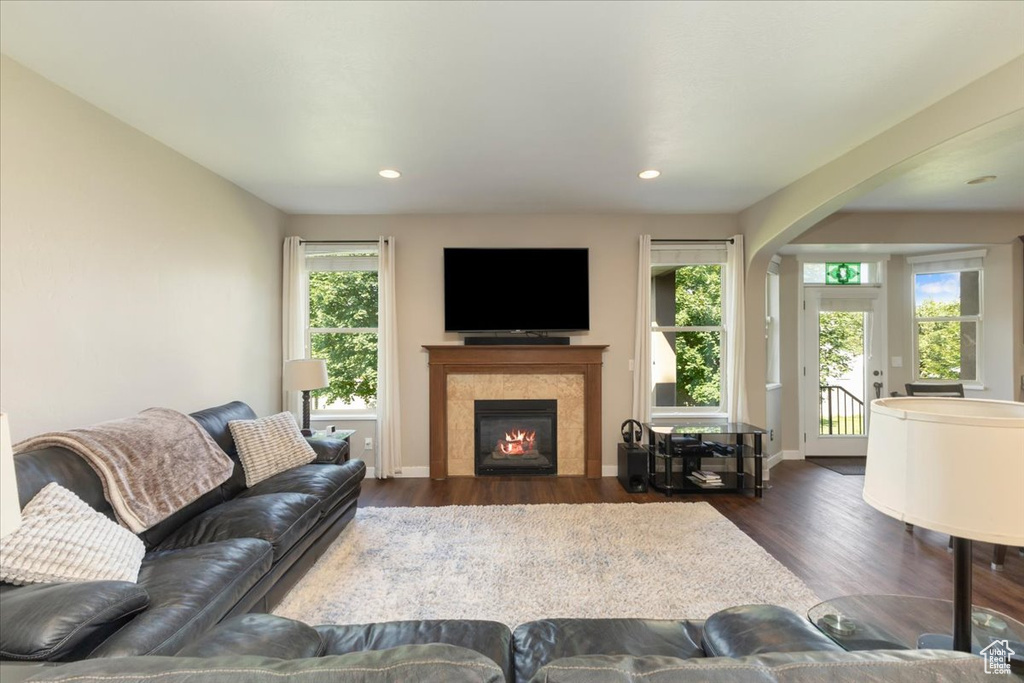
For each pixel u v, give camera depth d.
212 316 3.39
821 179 3.33
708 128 2.71
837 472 4.75
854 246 4.84
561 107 2.46
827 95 2.34
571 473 4.64
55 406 2.19
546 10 1.72
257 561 1.98
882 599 1.66
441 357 4.53
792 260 5.30
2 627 1.17
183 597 1.60
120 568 1.63
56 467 1.84
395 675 0.61
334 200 4.12
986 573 2.61
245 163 3.22
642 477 4.10
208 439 2.61
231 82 2.20
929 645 1.33
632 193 3.95
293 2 1.66
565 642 1.30
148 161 2.77
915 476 0.98
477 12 1.72
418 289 4.63
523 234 4.66
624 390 4.68
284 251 4.45
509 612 2.23
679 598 2.35
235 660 0.64
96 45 1.91
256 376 4.00
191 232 3.15
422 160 3.19
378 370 4.54
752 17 1.76
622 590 2.43
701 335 4.84
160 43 1.90
